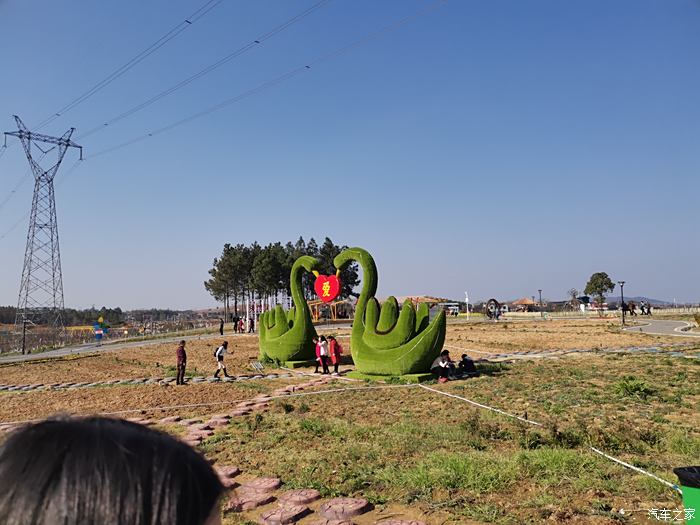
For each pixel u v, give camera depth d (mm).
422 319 17781
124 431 974
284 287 74562
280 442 9188
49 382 20250
